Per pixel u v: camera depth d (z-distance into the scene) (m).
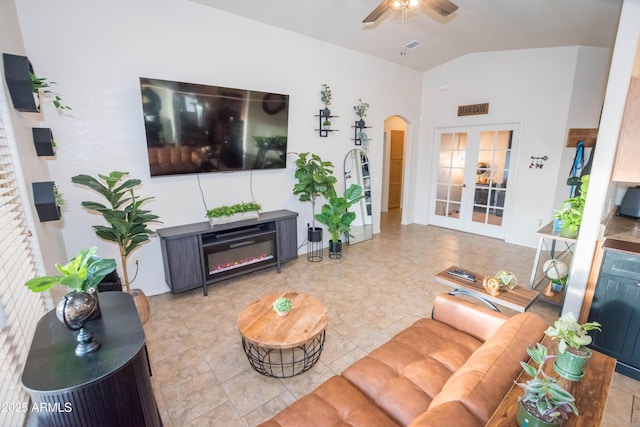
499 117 4.93
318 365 2.25
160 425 1.52
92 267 1.28
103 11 2.66
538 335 1.42
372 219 5.40
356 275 3.80
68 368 1.15
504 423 0.98
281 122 3.81
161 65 2.99
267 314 2.15
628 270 2.10
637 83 2.04
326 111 4.27
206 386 2.06
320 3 3.30
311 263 4.20
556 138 4.45
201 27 3.17
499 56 4.80
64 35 2.53
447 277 2.44
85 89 2.68
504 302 2.10
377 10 2.60
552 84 4.39
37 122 2.44
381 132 5.29
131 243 2.69
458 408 1.00
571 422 1.00
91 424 1.15
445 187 5.93
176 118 3.02
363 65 4.74
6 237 1.48
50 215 2.06
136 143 2.98
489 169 5.25
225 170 3.49
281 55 3.80
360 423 1.30
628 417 1.82
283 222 3.77
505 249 4.75
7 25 2.07
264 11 3.36
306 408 1.38
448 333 1.95
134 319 1.46
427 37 4.27
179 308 3.03
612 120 2.13
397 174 7.73
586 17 3.25
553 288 3.17
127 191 2.77
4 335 1.28
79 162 2.74
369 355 1.75
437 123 5.74
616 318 2.18
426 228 6.05
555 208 4.59
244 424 1.78
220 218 3.33
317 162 4.43
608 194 2.45
